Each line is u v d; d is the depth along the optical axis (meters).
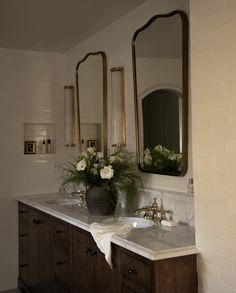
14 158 3.98
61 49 4.06
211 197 1.83
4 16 3.04
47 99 4.13
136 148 2.92
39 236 3.38
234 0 1.69
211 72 1.81
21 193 4.00
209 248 1.85
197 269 1.92
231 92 1.71
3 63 3.94
